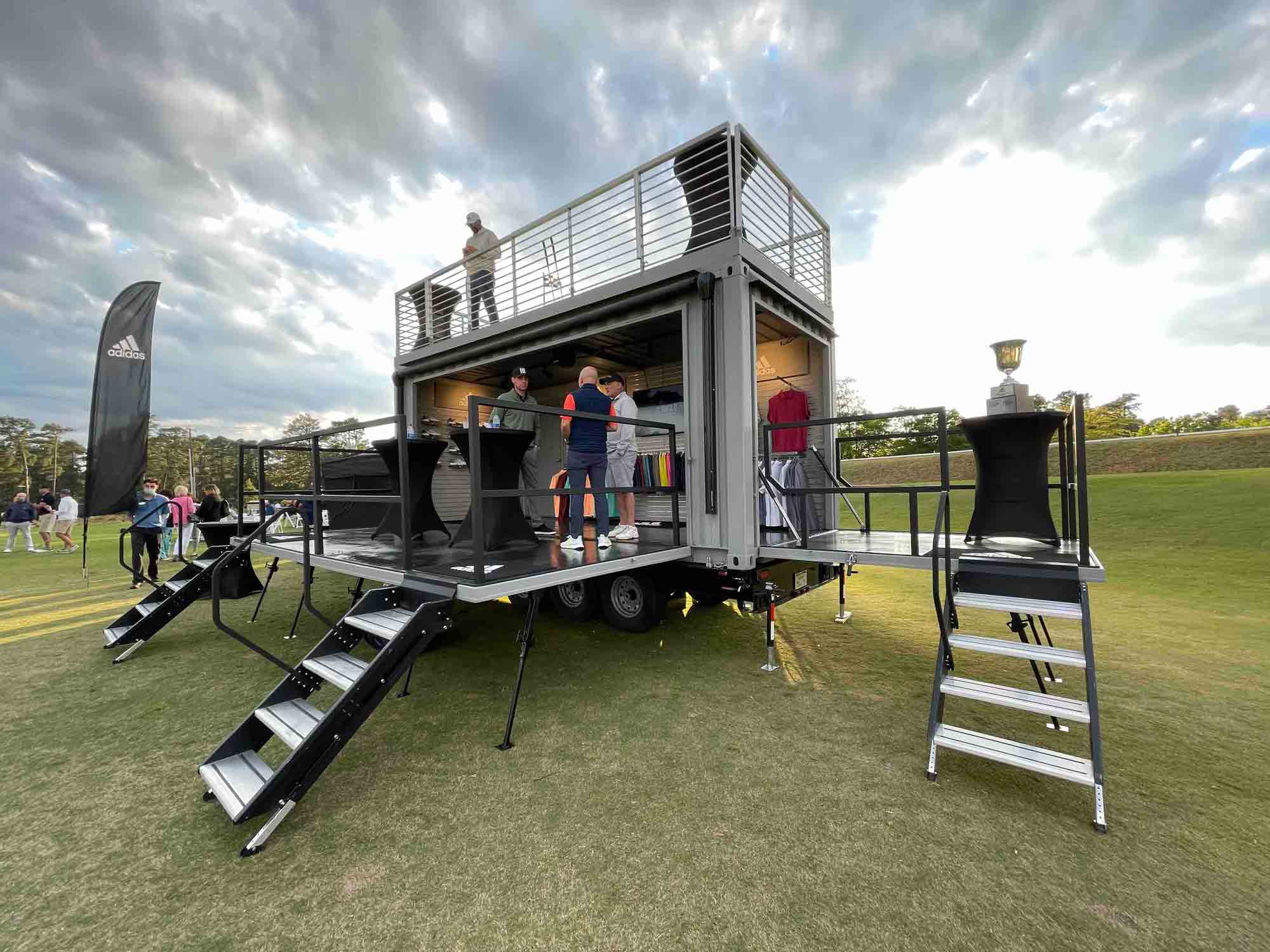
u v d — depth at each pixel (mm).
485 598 2715
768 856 1930
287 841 2066
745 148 4285
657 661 4172
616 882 1815
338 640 2830
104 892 1804
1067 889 1742
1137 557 7457
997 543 3504
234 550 3475
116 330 7277
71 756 2779
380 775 2547
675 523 4172
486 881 1829
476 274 6867
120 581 8398
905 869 1851
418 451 4656
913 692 3480
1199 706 3129
